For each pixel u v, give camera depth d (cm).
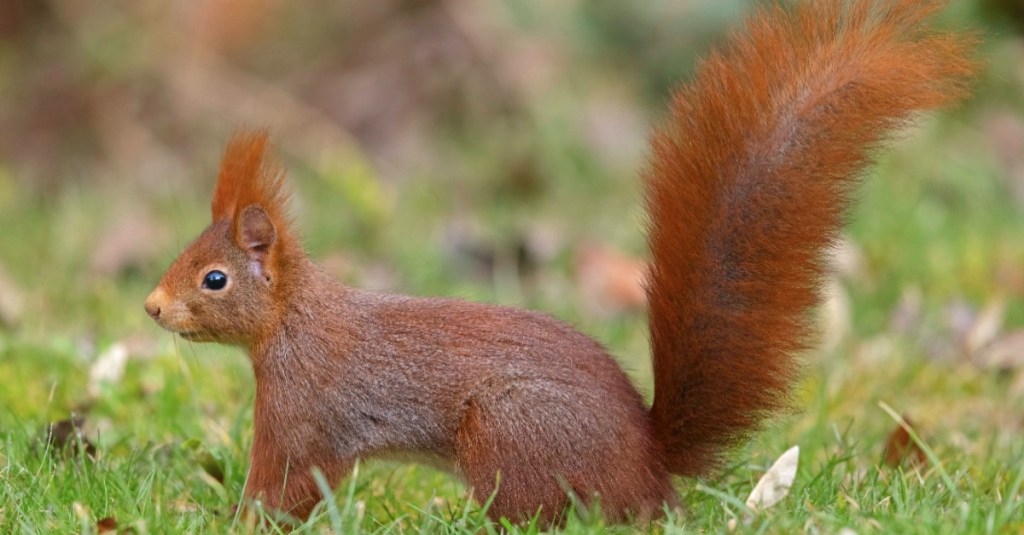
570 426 771
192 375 1168
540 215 1817
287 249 827
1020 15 2034
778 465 868
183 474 930
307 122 1994
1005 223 1712
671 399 809
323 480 757
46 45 2077
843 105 787
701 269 800
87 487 845
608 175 1916
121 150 1967
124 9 2067
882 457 926
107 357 1149
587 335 836
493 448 773
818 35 804
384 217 1747
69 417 996
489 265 1584
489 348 796
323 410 807
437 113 2000
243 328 822
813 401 1164
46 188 1950
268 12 2100
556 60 2033
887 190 1745
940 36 784
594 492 768
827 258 798
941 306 1416
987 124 1961
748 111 798
